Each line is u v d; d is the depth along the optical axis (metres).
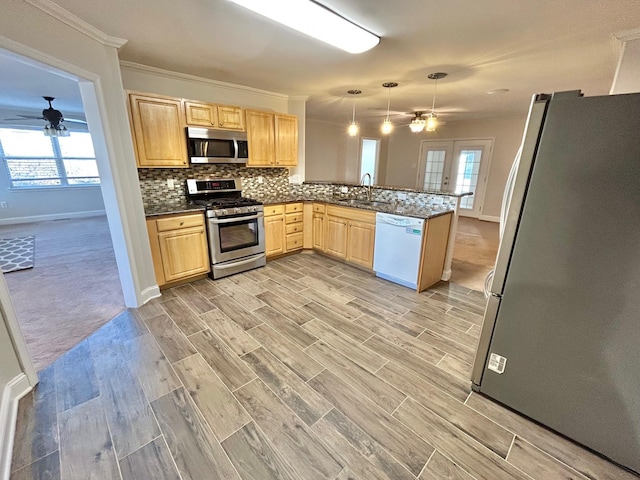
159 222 2.88
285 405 1.69
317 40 2.32
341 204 3.80
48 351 2.12
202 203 3.43
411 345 2.26
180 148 3.10
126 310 2.71
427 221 2.95
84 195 7.09
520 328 1.56
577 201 1.30
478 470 1.35
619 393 1.33
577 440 1.47
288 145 4.12
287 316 2.65
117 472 1.31
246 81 3.56
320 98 4.62
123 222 2.50
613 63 2.83
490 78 3.40
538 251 1.44
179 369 1.96
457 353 2.18
